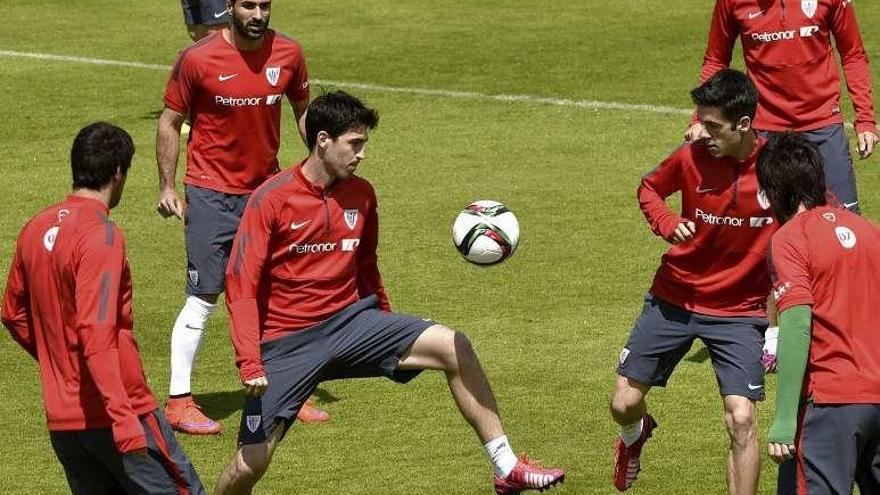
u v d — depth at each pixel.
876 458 22.61
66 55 72.31
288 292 25.91
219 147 32.53
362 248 26.72
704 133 26.03
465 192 50.09
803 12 36.06
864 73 36.75
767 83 36.75
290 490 28.53
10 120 60.69
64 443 23.20
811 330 22.31
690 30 73.38
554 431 31.28
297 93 33.44
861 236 22.72
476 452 30.23
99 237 22.47
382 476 29.09
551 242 44.66
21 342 23.69
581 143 55.84
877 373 22.22
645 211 27.14
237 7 31.92
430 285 41.12
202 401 33.75
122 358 22.86
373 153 55.16
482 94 63.53
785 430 21.73
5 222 47.66
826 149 36.62
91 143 23.22
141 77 67.94
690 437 30.78
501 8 80.19
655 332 27.22
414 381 34.50
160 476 23.31
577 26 75.25
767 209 26.11
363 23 77.62
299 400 26.08
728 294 26.69
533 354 35.84
